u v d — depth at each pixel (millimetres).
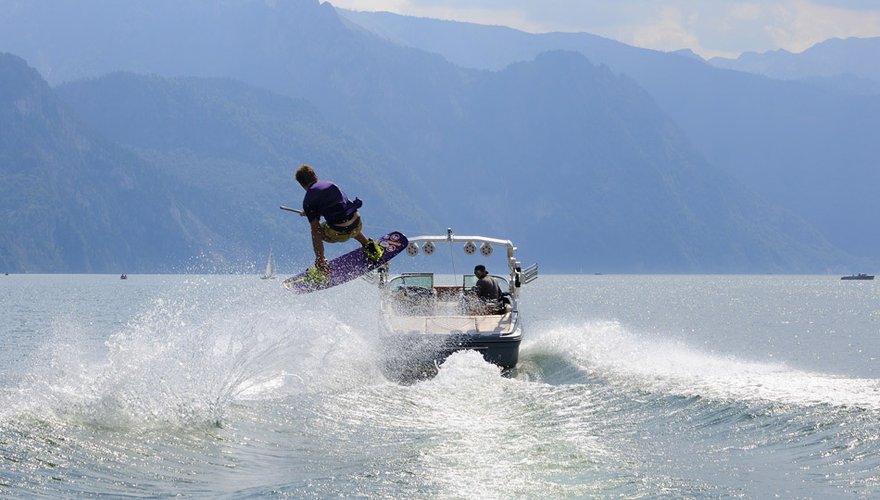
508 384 35219
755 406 29094
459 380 35750
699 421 27688
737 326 105438
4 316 111312
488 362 41406
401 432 26500
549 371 41438
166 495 19734
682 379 35656
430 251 50344
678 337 86375
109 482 20453
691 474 21594
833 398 30000
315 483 20547
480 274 47875
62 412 25375
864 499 19797
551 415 29125
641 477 21125
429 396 32688
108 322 97375
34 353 59250
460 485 20344
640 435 26016
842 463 22547
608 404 30688
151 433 24531
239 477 21328
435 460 22609
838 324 110062
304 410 29031
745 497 19844
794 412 28031
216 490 20203
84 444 23031
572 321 101500
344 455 23484
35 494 19266
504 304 48125
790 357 65312
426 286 49969
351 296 113000
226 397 28703
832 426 26172
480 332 42000
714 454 23734
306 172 29984
